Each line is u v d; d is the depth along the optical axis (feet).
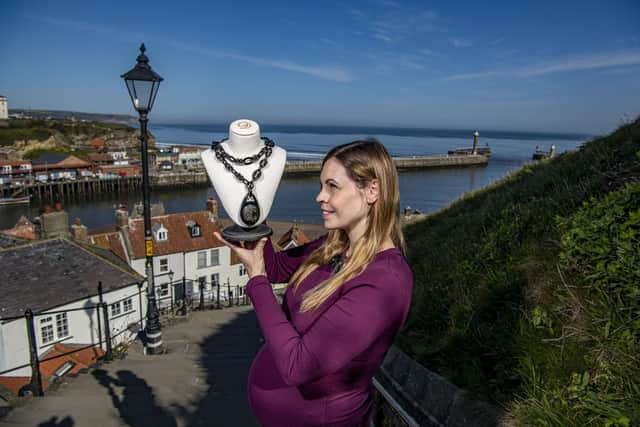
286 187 236.43
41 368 40.63
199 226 81.61
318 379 3.67
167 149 371.35
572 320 7.32
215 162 3.89
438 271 14.92
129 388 14.78
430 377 8.52
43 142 359.05
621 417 5.36
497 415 6.68
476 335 8.85
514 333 8.01
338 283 3.66
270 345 3.49
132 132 479.41
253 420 12.43
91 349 42.91
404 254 3.98
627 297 7.06
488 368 7.91
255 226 3.96
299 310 3.89
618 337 6.57
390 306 3.38
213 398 13.97
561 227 10.27
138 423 12.12
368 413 3.99
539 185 17.63
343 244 4.30
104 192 244.01
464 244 16.07
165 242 77.30
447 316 10.87
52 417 12.45
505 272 10.52
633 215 7.63
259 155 3.87
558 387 6.31
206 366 17.58
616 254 7.57
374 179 3.71
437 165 315.78
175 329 24.86
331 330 3.27
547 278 8.91
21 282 51.01
